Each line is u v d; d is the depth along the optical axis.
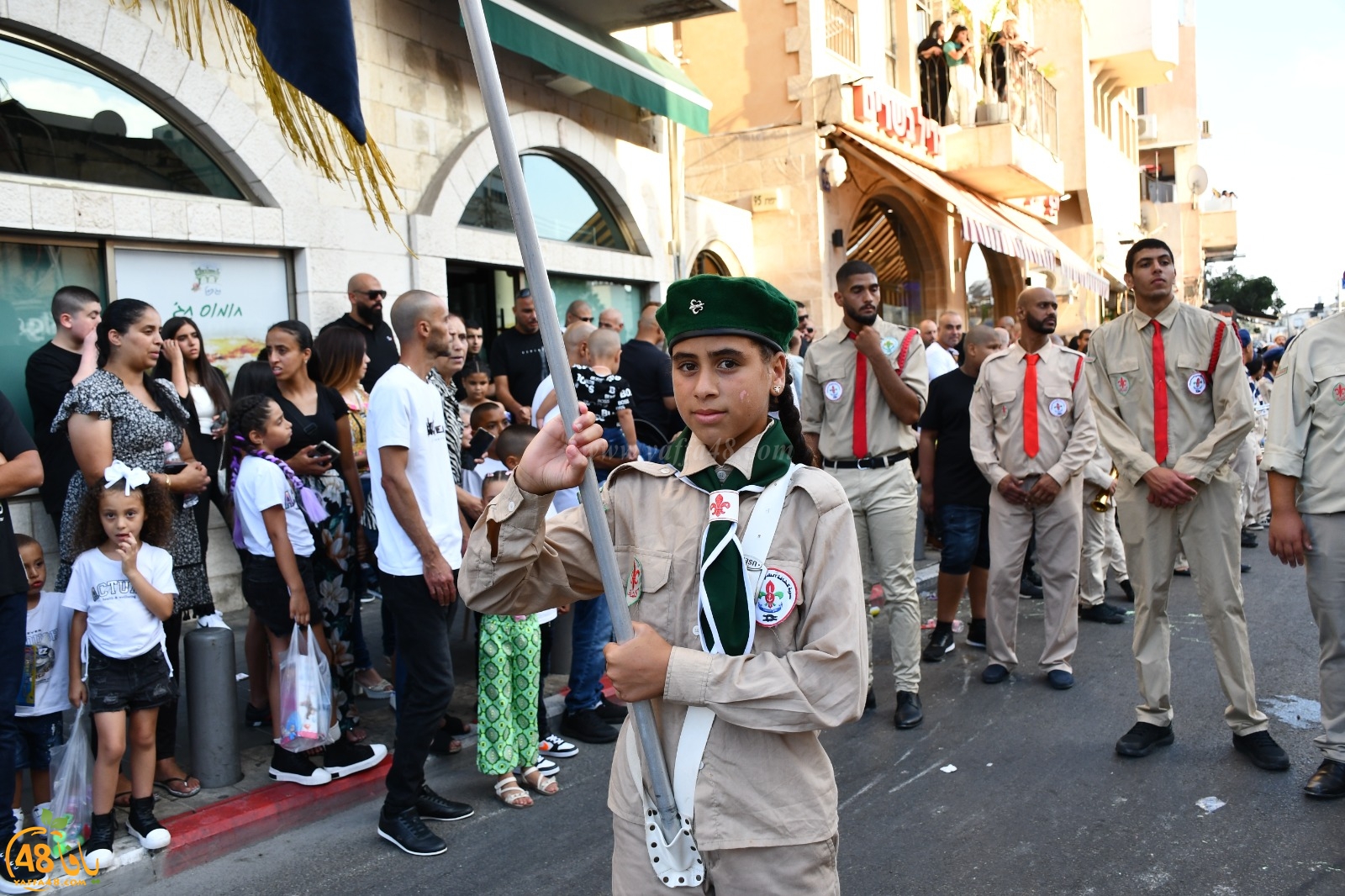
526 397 7.83
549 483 1.80
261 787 4.16
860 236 15.10
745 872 1.77
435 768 4.54
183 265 6.57
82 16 5.86
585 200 10.27
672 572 1.85
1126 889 3.34
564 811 4.09
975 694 5.32
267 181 6.90
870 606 7.17
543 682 5.46
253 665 4.88
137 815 3.67
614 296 10.69
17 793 3.70
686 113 10.62
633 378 6.45
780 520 1.81
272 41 2.49
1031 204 19.38
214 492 5.82
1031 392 5.32
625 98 9.60
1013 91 16.44
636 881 1.84
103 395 3.98
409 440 3.71
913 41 15.95
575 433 1.78
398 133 7.89
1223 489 4.26
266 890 3.51
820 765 1.87
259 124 6.84
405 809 3.81
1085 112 22.34
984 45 16.72
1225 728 4.71
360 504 5.05
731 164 13.41
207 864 3.70
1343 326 3.90
